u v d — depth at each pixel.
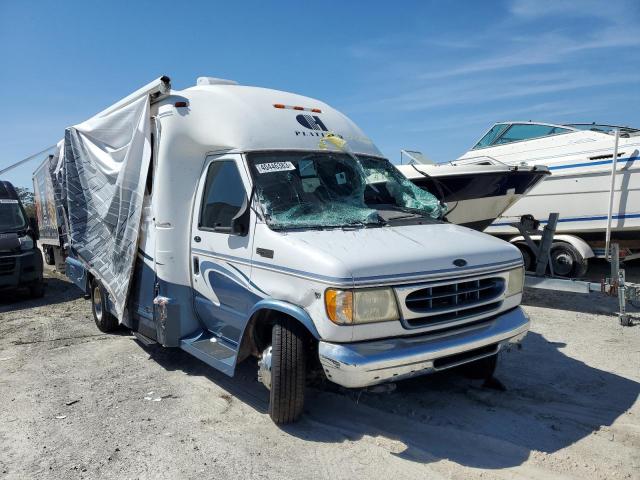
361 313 3.66
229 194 4.92
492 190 8.52
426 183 8.51
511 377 5.30
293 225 4.42
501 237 11.12
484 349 4.19
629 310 7.98
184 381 5.47
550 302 8.59
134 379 5.59
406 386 5.11
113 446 4.09
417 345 3.81
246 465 3.73
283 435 4.16
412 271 3.85
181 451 3.96
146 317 5.96
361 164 5.42
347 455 3.83
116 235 6.35
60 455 3.98
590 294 9.06
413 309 3.84
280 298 4.12
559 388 5.00
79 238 7.79
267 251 4.26
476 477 3.49
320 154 5.20
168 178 5.32
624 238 9.62
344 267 3.68
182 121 5.29
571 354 5.96
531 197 10.56
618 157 9.37
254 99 5.35
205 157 5.39
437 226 4.86
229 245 4.74
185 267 5.41
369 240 4.18
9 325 8.29
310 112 5.60
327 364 3.71
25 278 10.16
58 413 4.76
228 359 4.69
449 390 5.01
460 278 4.04
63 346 6.92
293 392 4.14
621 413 4.43
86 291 7.98
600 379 5.20
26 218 10.94
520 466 3.62
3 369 6.04
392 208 5.25
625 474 3.49
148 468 3.74
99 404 4.94
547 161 10.41
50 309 9.52
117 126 6.25
